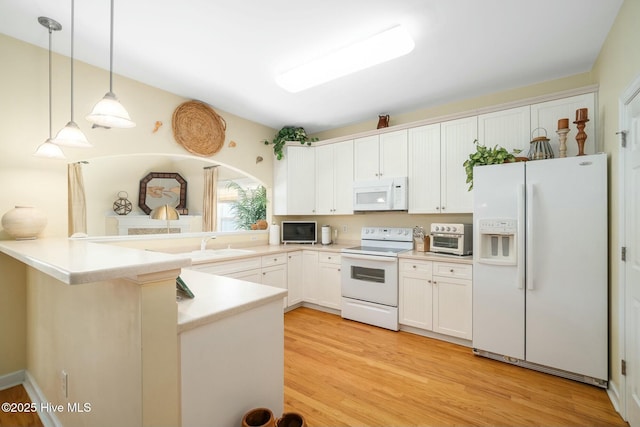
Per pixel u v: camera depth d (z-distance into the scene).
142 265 0.93
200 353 1.13
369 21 1.97
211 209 5.98
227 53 2.35
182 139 3.12
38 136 2.25
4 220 1.95
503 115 2.81
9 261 2.15
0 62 2.09
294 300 3.82
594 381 2.10
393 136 3.49
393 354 2.60
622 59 1.84
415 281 3.02
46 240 2.01
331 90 3.04
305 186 4.16
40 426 1.74
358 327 3.24
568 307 2.16
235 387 1.27
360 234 4.13
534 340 2.29
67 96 2.39
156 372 0.99
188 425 1.09
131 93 2.76
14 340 2.16
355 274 3.43
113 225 5.74
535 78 2.79
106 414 1.18
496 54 2.38
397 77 2.77
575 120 2.37
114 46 2.25
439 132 3.17
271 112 3.67
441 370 2.33
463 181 3.02
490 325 2.47
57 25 2.00
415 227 3.61
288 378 2.21
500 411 1.84
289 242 4.27
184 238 3.28
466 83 2.89
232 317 1.25
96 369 1.25
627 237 1.78
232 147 3.71
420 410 1.85
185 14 1.89
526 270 2.32
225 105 3.44
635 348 1.66
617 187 1.93
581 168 2.13
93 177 5.45
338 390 2.06
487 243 2.55
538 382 2.16
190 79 2.79
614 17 1.93
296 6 1.83
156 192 6.33
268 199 4.27
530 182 2.30
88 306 1.31
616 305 1.94
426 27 2.04
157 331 0.99
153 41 2.19
